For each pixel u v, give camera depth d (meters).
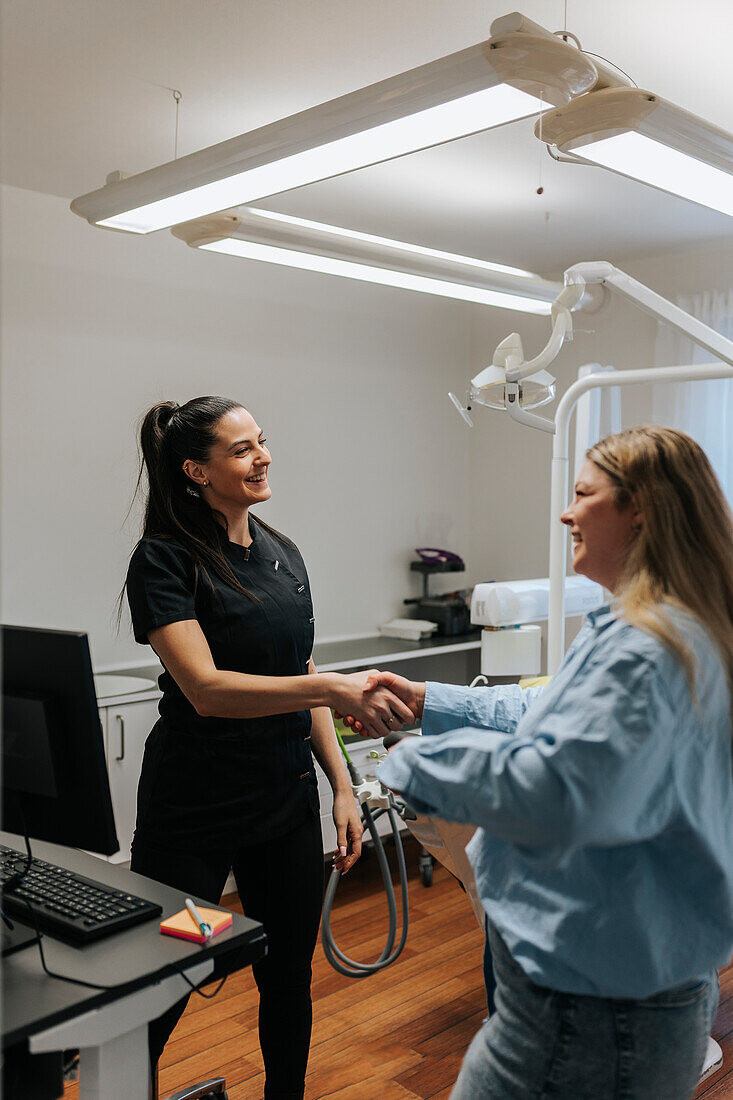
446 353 4.83
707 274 4.03
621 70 2.34
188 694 1.85
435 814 1.16
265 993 2.07
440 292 3.09
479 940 3.25
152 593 1.90
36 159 2.98
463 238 3.90
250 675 1.90
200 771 1.97
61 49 2.20
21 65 2.28
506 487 4.82
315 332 4.23
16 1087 1.25
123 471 3.61
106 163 3.02
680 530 1.22
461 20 2.07
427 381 4.74
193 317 3.79
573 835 1.05
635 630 1.14
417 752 1.18
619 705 1.08
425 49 2.22
